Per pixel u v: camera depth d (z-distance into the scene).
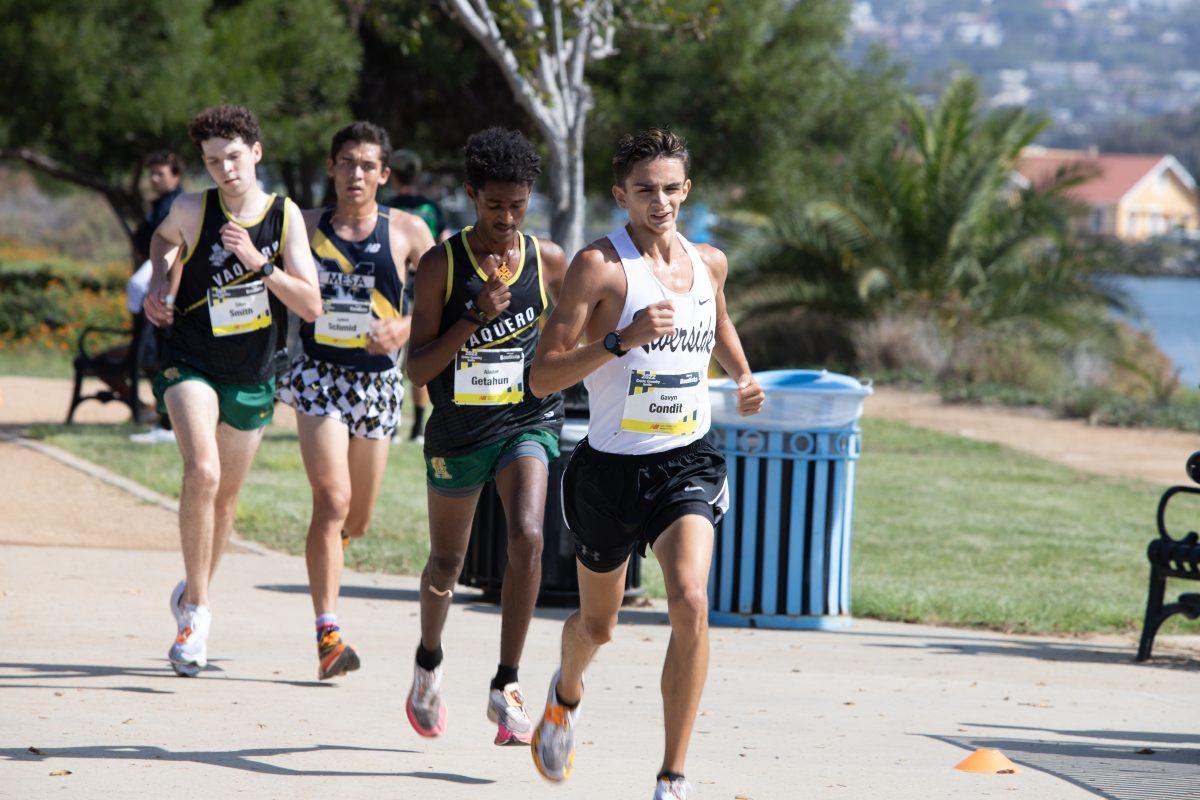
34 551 19.75
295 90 46.19
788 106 56.12
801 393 18.36
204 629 13.20
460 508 11.40
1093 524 28.33
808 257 58.47
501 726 11.07
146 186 60.66
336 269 13.57
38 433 29.73
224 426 13.59
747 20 53.16
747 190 59.25
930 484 32.22
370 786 9.59
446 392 11.26
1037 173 68.06
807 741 11.81
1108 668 16.89
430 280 11.21
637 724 12.44
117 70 41.28
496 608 18.70
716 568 18.80
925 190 57.91
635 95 53.94
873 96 59.75
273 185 57.81
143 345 30.41
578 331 9.53
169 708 11.80
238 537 22.14
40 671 13.04
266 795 9.20
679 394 9.59
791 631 18.47
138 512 22.86
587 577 9.93
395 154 27.19
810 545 18.62
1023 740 12.21
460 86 55.00
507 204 11.06
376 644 15.73
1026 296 56.56
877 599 20.30
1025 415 46.12
